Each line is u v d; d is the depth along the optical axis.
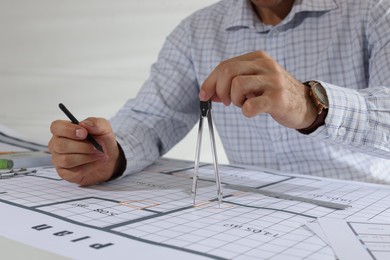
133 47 1.78
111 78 1.78
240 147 1.10
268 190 0.69
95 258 0.40
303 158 1.02
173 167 0.89
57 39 1.71
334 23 1.00
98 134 0.75
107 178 0.75
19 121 1.71
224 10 1.15
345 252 0.42
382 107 0.71
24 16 1.66
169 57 1.16
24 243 0.44
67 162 0.70
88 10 1.72
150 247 0.43
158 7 1.78
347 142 0.70
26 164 0.87
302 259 0.40
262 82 0.61
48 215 0.54
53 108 1.74
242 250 0.42
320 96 0.67
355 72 0.99
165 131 1.09
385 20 0.94
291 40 1.03
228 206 0.59
